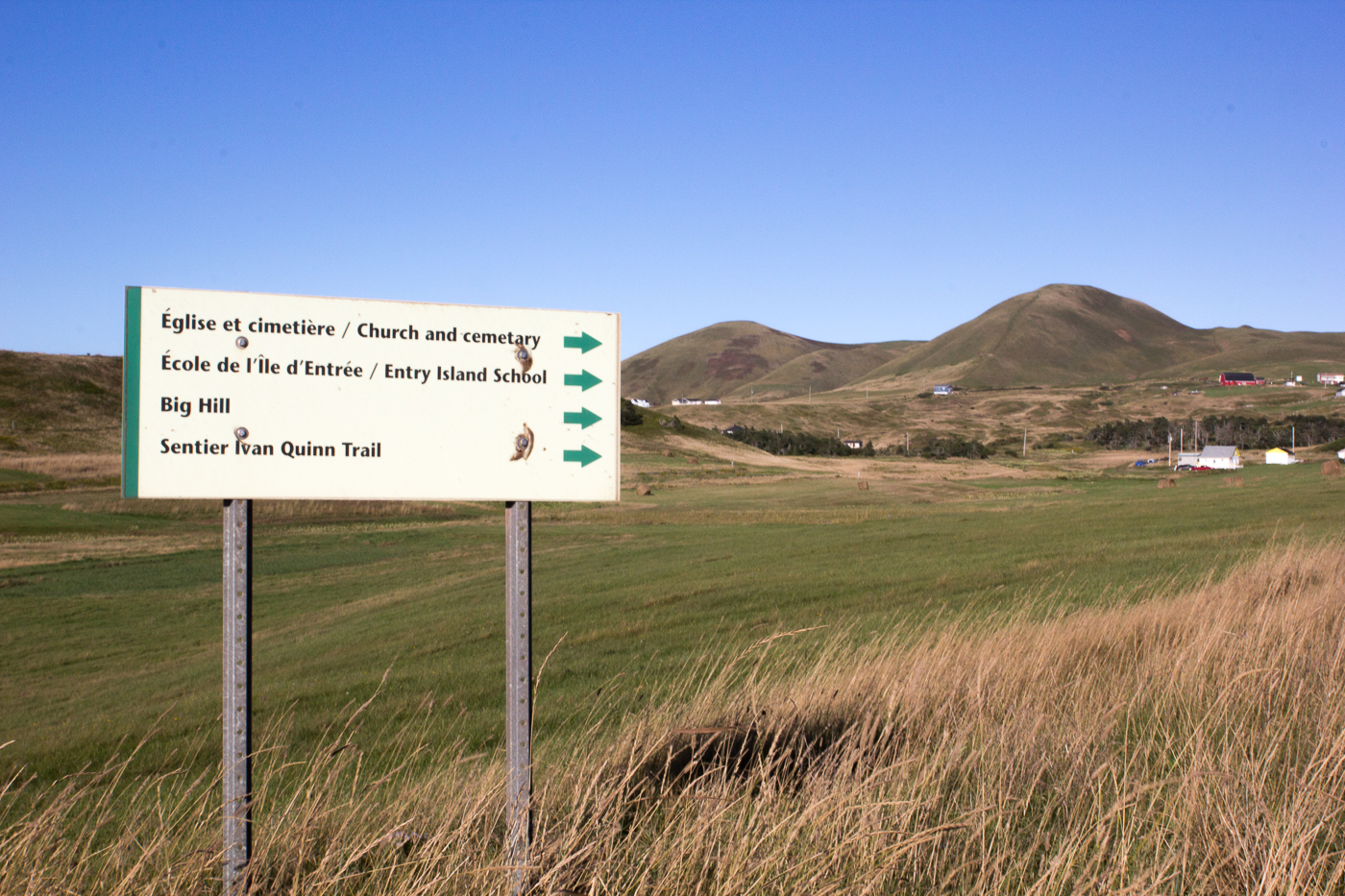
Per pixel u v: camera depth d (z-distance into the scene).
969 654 5.52
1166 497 38.22
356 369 3.02
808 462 117.25
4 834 2.94
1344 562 9.01
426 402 3.07
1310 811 2.92
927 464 116.44
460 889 2.71
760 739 3.82
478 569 25.47
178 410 2.88
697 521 42.44
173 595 23.48
